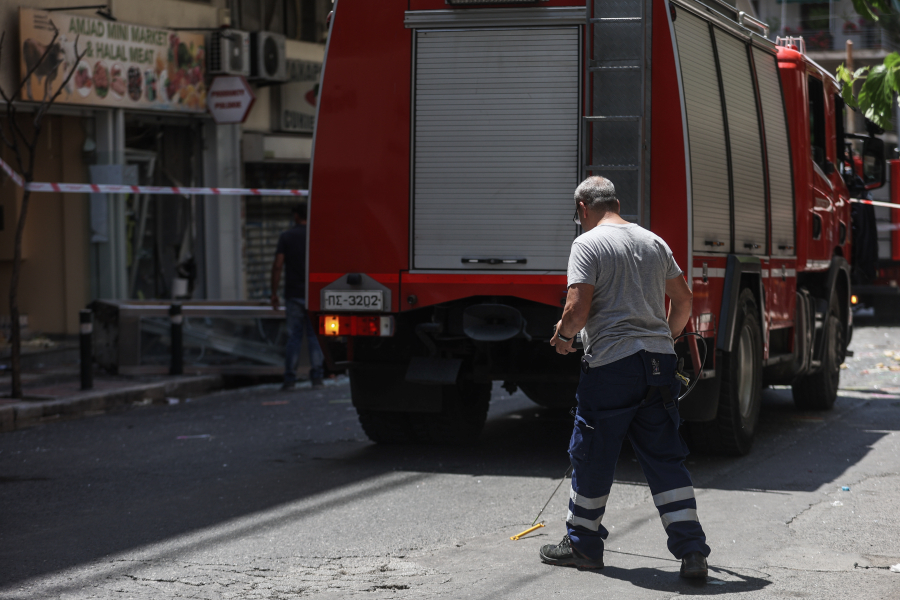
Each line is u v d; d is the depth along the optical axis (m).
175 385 19.00
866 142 18.33
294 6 31.02
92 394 17.28
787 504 10.02
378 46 11.97
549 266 11.59
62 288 25.08
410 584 7.51
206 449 13.43
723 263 12.09
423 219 11.88
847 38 55.78
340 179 12.09
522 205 11.63
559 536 8.86
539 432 14.62
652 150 11.12
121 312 20.03
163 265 27.12
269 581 7.63
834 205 17.08
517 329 11.62
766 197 13.79
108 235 25.03
